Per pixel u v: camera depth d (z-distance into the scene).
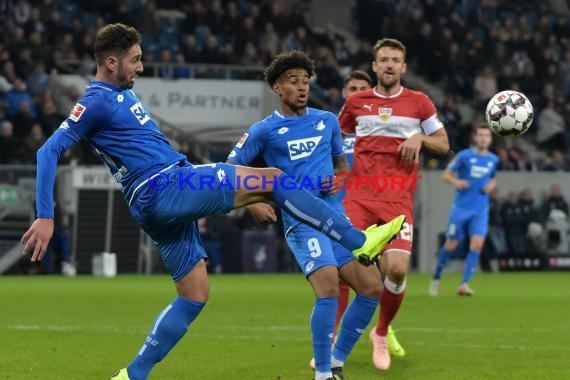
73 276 58.84
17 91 64.62
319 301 19.05
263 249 63.22
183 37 74.12
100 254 60.25
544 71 82.25
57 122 64.25
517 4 87.56
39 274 60.84
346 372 21.62
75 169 59.22
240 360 23.08
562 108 79.62
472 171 44.38
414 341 26.73
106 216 60.59
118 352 24.50
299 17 78.75
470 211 44.09
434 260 67.12
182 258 18.05
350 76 26.38
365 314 20.39
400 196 24.00
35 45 68.12
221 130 69.56
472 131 72.94
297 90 20.27
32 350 24.88
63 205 60.09
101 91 17.64
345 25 91.00
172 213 17.45
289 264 64.44
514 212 67.31
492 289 48.25
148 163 17.61
